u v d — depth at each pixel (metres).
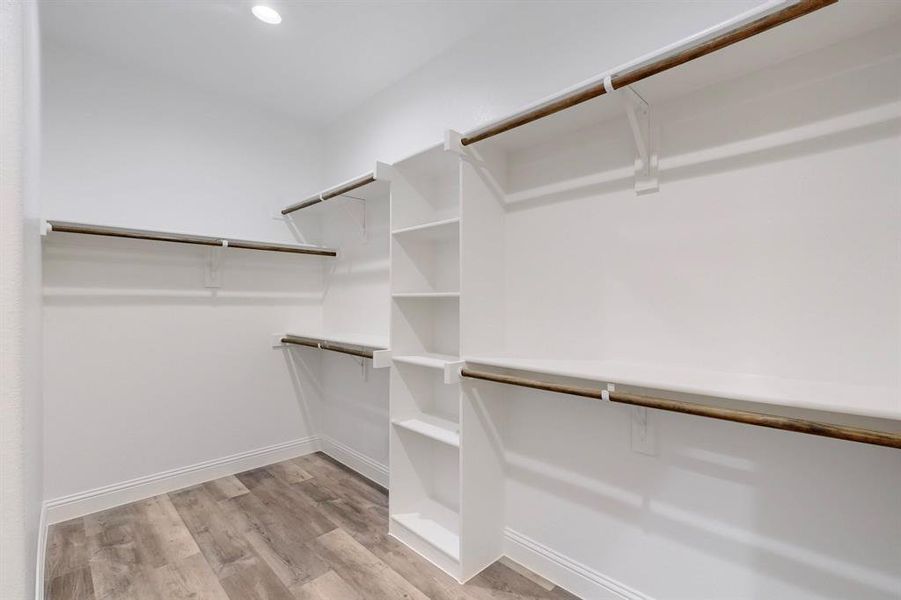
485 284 1.88
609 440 1.62
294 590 1.73
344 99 2.90
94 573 1.83
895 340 1.09
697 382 1.21
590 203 1.68
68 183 2.33
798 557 1.23
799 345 1.23
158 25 2.16
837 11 1.03
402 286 2.17
